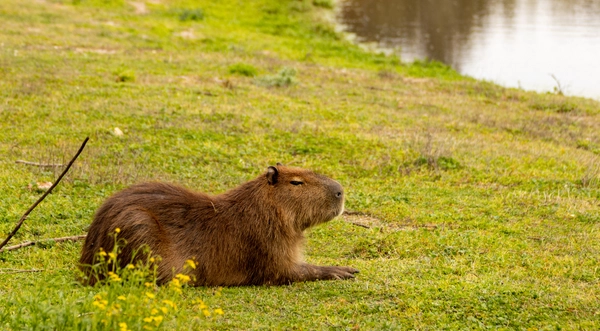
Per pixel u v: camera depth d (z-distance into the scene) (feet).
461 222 34.65
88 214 32.68
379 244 30.86
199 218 24.26
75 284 23.43
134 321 16.96
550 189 41.57
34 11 104.94
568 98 75.61
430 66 94.89
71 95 56.18
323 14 135.54
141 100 56.03
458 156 47.16
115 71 66.64
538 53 105.19
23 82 59.11
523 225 34.35
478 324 21.50
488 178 43.19
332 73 81.41
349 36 116.67
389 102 65.87
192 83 66.13
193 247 23.82
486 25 126.41
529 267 28.09
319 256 29.66
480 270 27.71
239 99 60.39
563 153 50.70
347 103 63.41
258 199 24.89
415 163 45.47
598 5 144.05
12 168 38.81
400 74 86.48
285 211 24.88
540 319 21.99
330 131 51.52
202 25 112.78
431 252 30.01
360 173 43.45
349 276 26.00
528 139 55.42
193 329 19.40
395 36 117.29
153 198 24.07
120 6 121.08
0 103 51.90
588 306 23.12
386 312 22.34
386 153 47.14
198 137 47.65
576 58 102.37
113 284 18.08
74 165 39.88
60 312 17.39
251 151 45.83
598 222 35.12
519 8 142.20
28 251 27.71
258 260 24.68
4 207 32.65
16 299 20.36
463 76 89.86
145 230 22.68
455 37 116.78
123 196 23.88
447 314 22.20
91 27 97.86
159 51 85.05
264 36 108.68
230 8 132.77
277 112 56.49
